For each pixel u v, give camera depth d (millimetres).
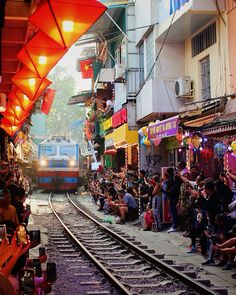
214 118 13195
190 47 18734
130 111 23328
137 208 19000
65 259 12102
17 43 8680
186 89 18125
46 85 9359
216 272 9867
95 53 37469
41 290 5945
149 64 21062
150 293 8562
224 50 15469
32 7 6715
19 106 12242
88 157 47312
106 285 9273
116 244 14234
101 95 34688
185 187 12812
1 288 3604
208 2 15477
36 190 42344
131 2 24562
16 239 5430
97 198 29406
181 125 13875
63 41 6750
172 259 11281
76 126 67688
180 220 15430
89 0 6363
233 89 14750
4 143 21797
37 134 54688
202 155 15594
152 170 21391
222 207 10438
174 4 16766
